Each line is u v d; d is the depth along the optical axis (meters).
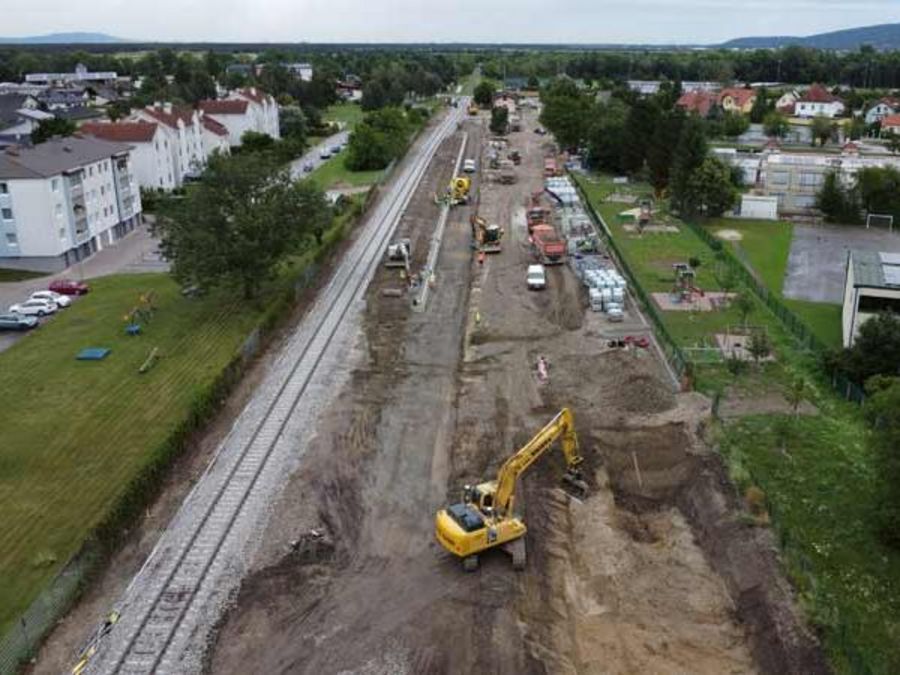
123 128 105.00
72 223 78.06
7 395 49.34
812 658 27.03
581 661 28.53
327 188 110.44
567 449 38.06
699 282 69.38
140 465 41.00
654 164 105.25
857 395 45.38
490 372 51.84
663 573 33.06
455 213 96.56
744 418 44.12
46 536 35.28
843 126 165.62
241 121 142.75
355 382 50.31
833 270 74.19
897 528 32.03
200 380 50.94
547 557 33.88
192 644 28.92
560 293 67.12
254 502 37.41
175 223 60.84
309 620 30.17
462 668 27.91
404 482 39.31
